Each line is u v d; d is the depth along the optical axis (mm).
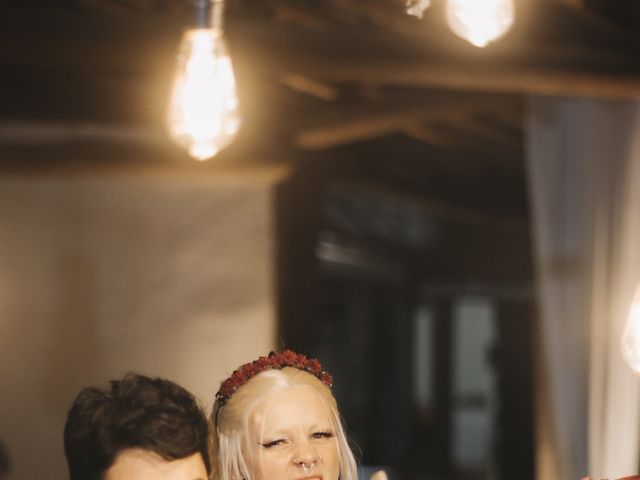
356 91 6551
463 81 4738
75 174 6535
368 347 13820
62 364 6828
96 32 4438
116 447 1869
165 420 1881
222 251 6766
